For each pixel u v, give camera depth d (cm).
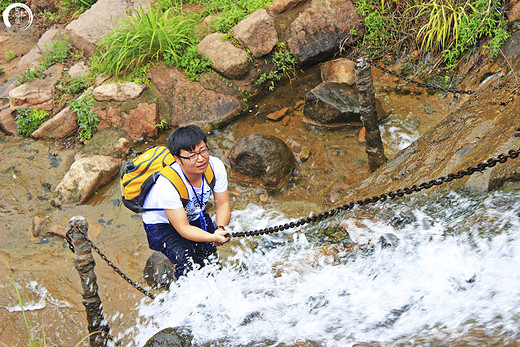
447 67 638
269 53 695
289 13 723
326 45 705
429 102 620
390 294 286
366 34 721
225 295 353
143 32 686
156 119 653
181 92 673
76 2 897
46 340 402
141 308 412
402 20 702
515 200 309
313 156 582
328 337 262
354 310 284
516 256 258
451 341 215
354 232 367
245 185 555
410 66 674
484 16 621
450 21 641
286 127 632
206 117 655
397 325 255
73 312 426
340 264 341
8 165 627
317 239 385
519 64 543
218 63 678
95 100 670
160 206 328
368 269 323
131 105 660
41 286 457
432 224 338
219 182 347
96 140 644
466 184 348
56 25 873
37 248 507
